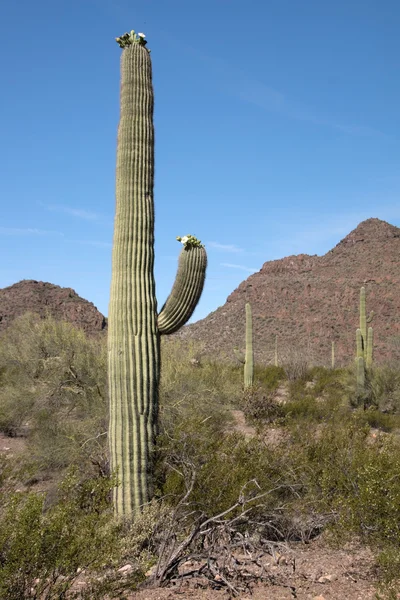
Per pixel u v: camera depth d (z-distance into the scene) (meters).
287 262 114.56
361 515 5.70
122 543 4.45
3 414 12.61
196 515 6.08
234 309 99.44
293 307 96.62
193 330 96.44
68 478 4.50
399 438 8.77
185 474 6.31
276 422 8.32
